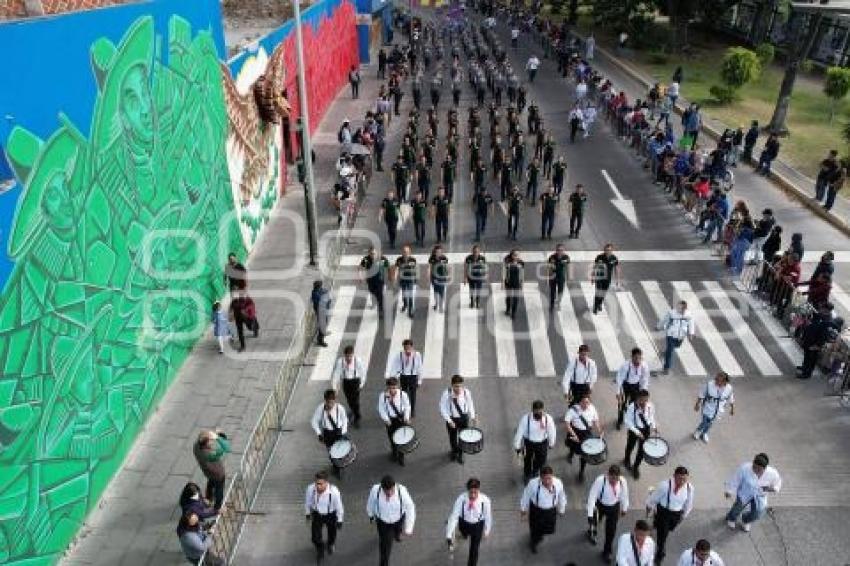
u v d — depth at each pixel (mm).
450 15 59281
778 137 28344
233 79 17438
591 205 22031
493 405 12883
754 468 9461
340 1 36938
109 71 10500
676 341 13250
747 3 47844
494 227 20609
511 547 9875
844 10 26766
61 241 9312
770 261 16547
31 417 8773
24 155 8414
